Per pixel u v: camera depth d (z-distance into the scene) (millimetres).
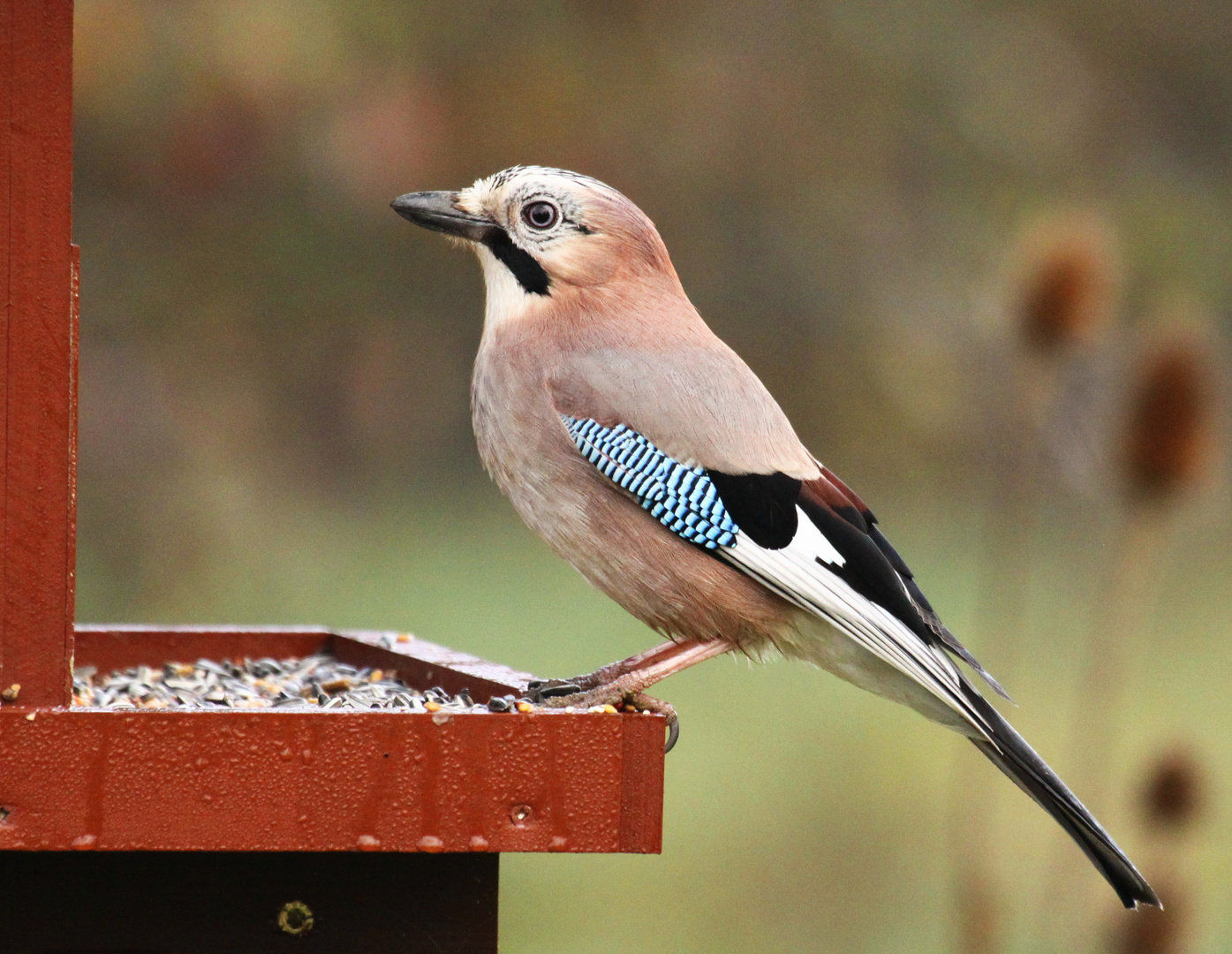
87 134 13922
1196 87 20422
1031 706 14664
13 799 4480
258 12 13992
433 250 15883
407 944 5082
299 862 5047
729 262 18438
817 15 18328
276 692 6262
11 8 4688
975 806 10086
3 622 4629
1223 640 16719
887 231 18422
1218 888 10781
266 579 14578
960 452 18094
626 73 17422
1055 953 8938
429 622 14859
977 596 16844
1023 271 9328
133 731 4527
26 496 4652
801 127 18281
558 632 14781
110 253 14555
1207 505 9047
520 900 11156
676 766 13289
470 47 16188
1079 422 9258
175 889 4992
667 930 10781
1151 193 19094
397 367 16375
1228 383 10195
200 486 14484
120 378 14523
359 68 14977
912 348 17719
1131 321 17344
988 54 18781
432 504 17047
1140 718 13859
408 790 4656
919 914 11078
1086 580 17188
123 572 14062
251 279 15016
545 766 4727
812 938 10828
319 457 16156
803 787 12953
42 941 4930
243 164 14477
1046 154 18828
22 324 4680
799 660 6395
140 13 13688
